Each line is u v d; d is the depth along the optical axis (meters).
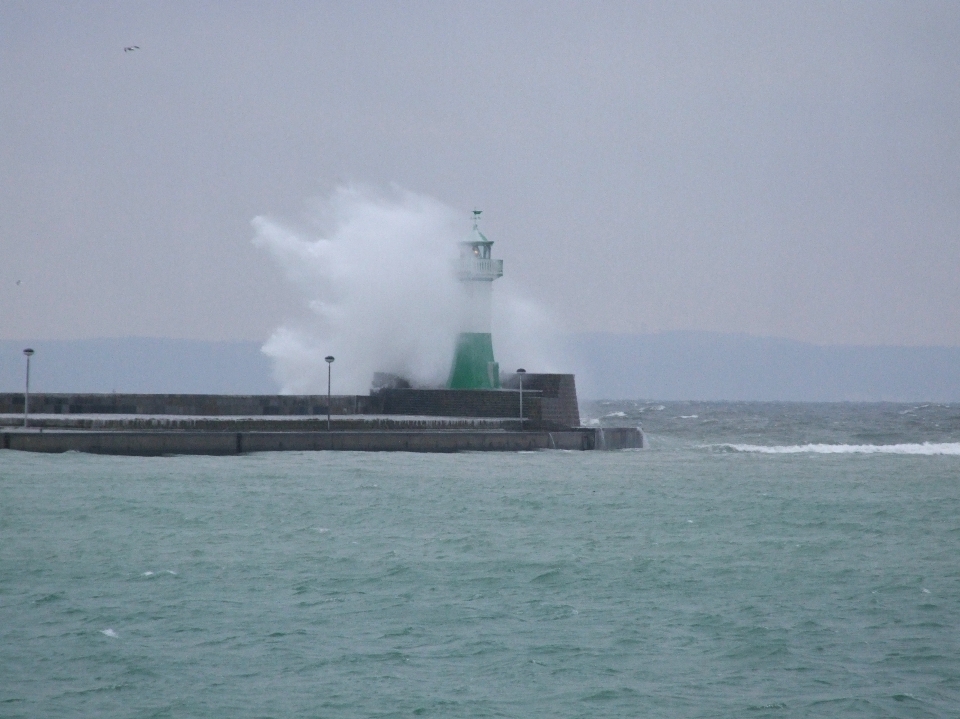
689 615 84.38
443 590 90.75
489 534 117.38
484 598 88.50
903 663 73.25
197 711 64.25
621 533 119.94
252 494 140.75
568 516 130.75
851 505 143.38
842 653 75.31
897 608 86.69
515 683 69.31
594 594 90.44
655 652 75.31
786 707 65.56
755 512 136.25
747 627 81.00
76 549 105.12
